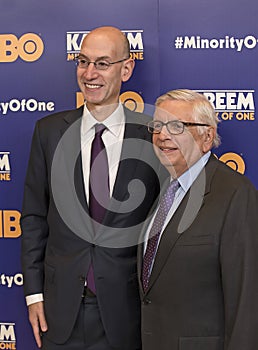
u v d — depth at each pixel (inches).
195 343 70.2
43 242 89.6
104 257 82.6
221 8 99.3
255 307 67.6
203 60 100.4
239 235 68.2
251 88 100.3
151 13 100.3
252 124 101.0
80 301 82.7
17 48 103.1
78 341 84.1
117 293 82.7
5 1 102.3
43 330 86.9
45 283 86.4
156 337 73.1
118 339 83.3
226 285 68.5
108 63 83.4
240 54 99.8
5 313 108.4
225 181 70.9
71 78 102.7
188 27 100.0
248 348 66.8
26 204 89.6
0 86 104.2
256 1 98.6
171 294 71.2
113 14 100.9
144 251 79.4
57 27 102.0
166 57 101.0
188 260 69.9
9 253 107.2
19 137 104.8
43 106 103.8
